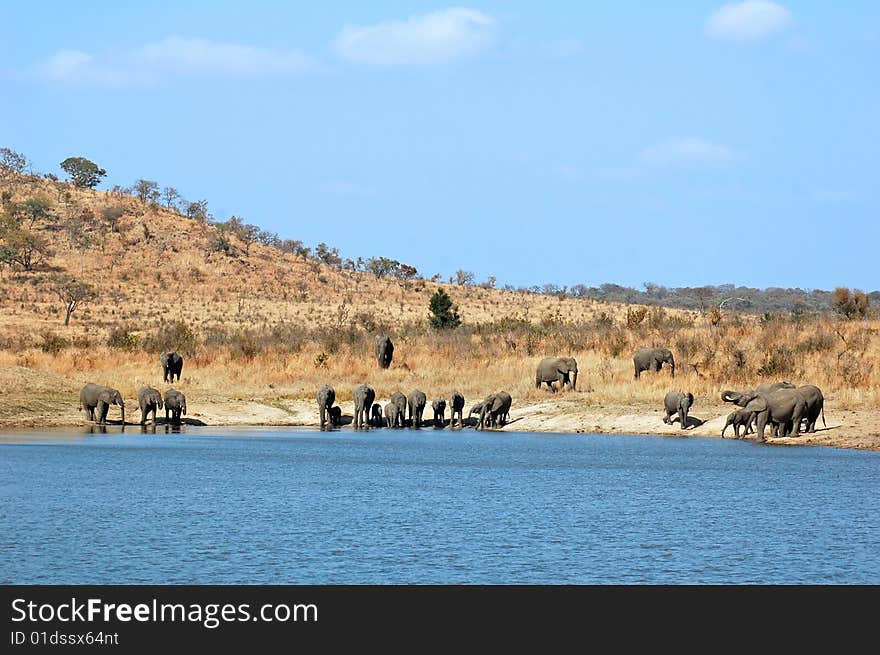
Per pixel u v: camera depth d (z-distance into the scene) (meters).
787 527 51.06
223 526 50.94
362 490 62.03
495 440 89.81
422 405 103.81
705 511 55.12
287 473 68.81
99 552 45.50
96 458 75.31
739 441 85.88
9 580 41.47
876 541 48.06
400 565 44.09
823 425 87.75
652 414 97.88
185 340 154.12
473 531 50.16
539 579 42.28
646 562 44.69
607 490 61.97
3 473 67.62
